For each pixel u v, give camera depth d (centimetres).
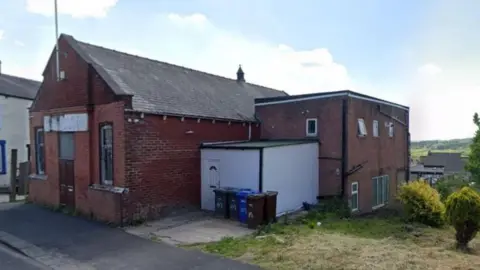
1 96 2106
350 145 1470
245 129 1594
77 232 986
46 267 728
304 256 719
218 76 2075
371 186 1670
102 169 1162
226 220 1139
